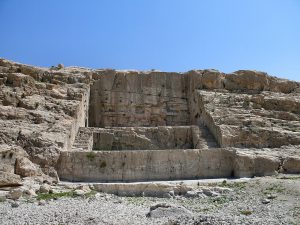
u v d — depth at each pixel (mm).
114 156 28438
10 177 24078
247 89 40875
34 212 17859
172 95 41781
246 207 19438
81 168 28016
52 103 34000
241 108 36969
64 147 29172
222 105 36969
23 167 25656
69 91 36500
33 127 30047
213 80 40438
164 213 17609
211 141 33375
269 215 17375
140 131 34750
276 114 36844
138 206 20641
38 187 24031
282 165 29344
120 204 21078
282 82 41969
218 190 24062
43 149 27891
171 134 34844
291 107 38594
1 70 36344
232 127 32969
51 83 37531
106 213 18062
